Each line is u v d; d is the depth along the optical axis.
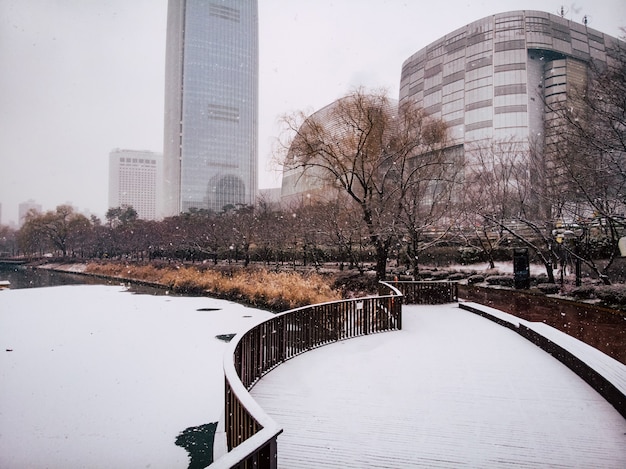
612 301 16.17
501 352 8.84
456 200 31.03
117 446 6.87
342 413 5.47
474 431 4.92
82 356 12.42
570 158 17.14
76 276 49.03
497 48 70.56
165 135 161.25
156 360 11.95
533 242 30.12
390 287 13.94
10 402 8.72
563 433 4.85
